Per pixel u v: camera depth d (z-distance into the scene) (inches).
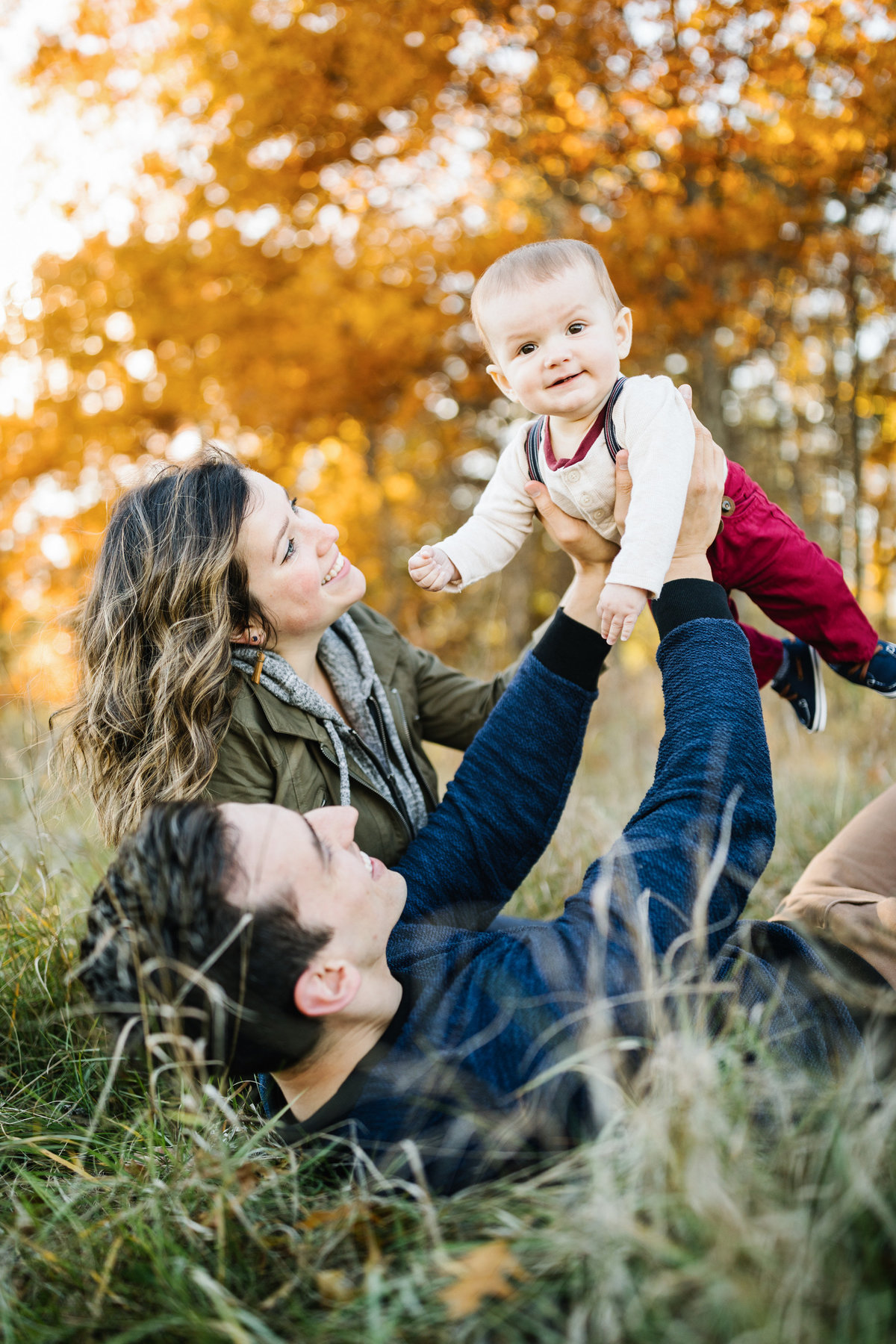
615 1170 44.3
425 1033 52.4
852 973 63.8
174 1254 49.7
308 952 52.0
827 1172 43.0
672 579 67.7
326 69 316.2
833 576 80.7
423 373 377.7
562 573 354.9
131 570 75.9
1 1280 50.8
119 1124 63.1
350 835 59.0
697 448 72.0
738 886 54.9
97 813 80.4
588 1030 47.4
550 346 73.4
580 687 72.4
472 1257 42.9
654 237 266.2
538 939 54.4
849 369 250.5
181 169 356.8
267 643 76.5
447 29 285.9
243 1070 53.9
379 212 352.2
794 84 226.4
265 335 363.9
